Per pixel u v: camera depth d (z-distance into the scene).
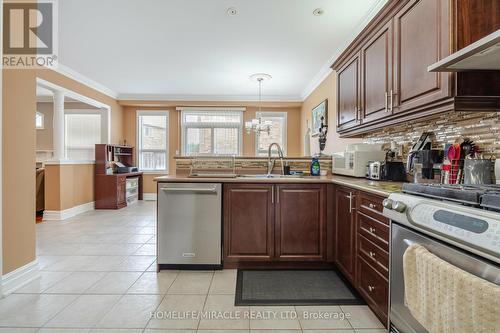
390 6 1.79
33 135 2.19
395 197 1.28
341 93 2.75
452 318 0.80
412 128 2.22
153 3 2.62
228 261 2.40
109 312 1.72
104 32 3.22
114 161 5.88
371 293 1.67
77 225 4.00
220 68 4.51
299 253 2.35
